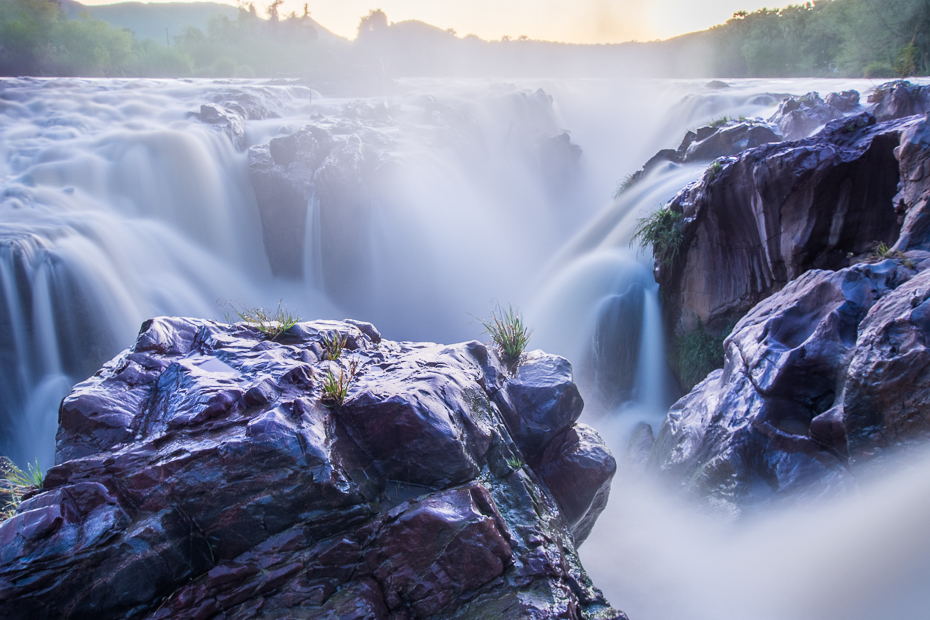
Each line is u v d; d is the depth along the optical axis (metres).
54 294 16.05
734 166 11.30
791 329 7.94
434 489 4.86
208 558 4.14
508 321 7.53
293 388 5.17
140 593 3.87
